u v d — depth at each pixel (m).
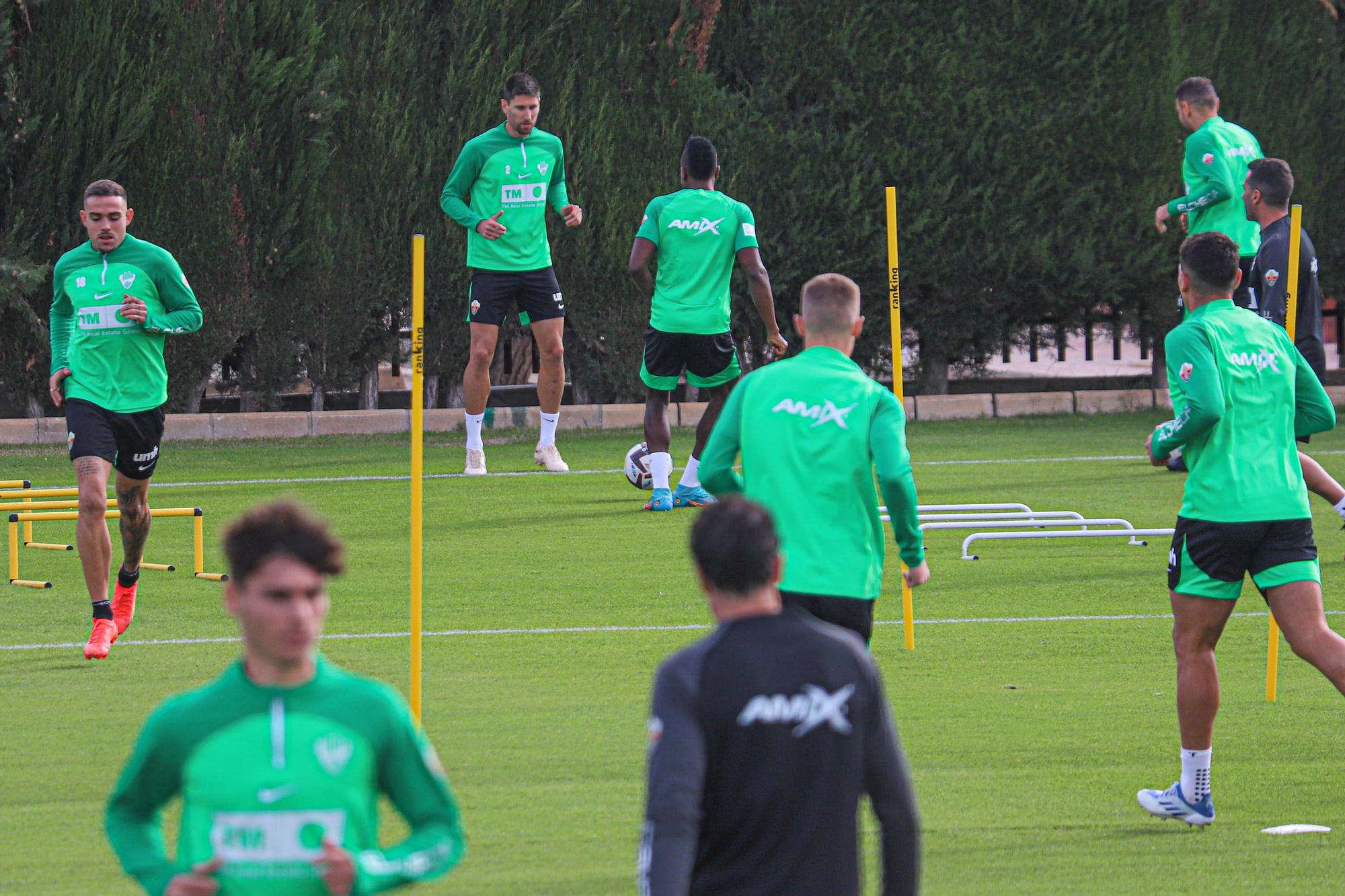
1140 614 31.25
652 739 10.66
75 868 17.00
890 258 26.97
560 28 65.88
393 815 19.25
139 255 27.88
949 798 19.80
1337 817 19.19
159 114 60.53
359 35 63.97
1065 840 18.20
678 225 42.38
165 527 41.72
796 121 68.44
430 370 67.00
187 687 25.19
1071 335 75.62
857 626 17.31
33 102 58.94
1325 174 72.19
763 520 11.14
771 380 17.83
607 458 55.53
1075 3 68.38
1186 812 18.77
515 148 48.34
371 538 39.31
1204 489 19.25
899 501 17.09
